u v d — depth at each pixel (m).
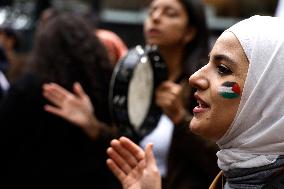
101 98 3.10
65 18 3.12
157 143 2.97
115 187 3.10
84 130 2.99
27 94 2.94
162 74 2.82
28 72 3.01
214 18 6.25
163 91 2.80
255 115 1.75
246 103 1.75
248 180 1.77
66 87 3.01
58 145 2.98
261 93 1.74
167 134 2.97
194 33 3.09
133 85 2.71
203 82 1.81
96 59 3.11
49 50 3.05
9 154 2.96
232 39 1.78
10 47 5.54
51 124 2.96
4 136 2.94
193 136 2.67
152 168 2.09
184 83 2.91
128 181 2.13
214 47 1.82
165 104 2.72
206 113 1.80
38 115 2.95
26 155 2.97
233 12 6.32
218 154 1.85
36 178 2.99
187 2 3.07
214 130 1.80
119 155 2.16
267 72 1.73
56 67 3.02
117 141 2.16
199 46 3.08
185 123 2.71
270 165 1.74
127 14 6.41
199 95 1.82
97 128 3.01
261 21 1.79
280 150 1.73
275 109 1.73
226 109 1.77
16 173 2.99
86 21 3.23
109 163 2.16
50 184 3.00
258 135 1.75
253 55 1.74
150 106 2.84
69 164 3.01
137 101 2.76
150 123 2.86
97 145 3.04
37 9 6.49
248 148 1.77
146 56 2.76
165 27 3.06
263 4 6.37
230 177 1.82
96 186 3.06
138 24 6.32
